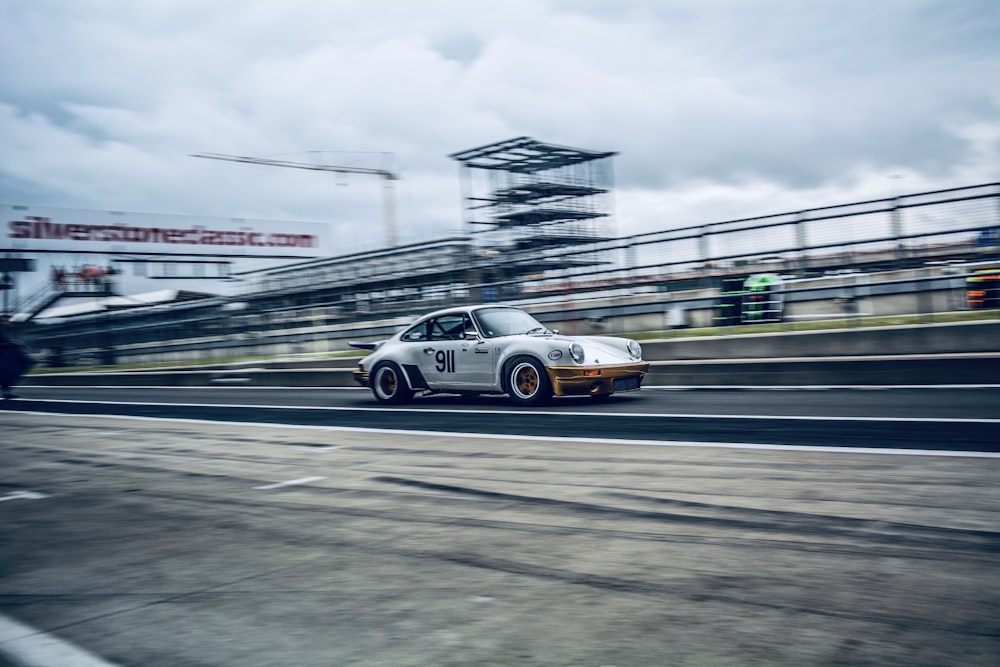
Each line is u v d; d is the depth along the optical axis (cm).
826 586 299
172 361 2864
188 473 625
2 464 719
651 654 247
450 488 516
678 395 1048
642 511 429
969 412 736
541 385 962
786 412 811
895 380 1017
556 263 1819
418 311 2128
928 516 389
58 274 4684
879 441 607
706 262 1524
